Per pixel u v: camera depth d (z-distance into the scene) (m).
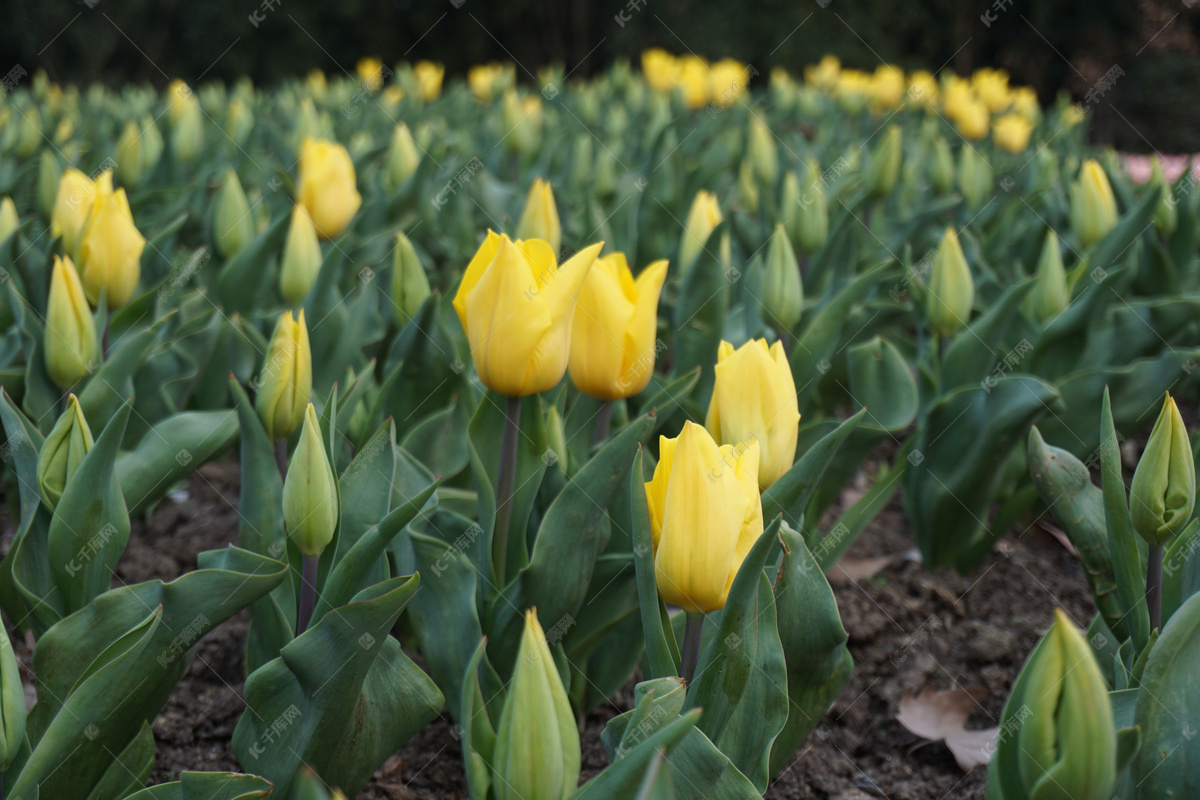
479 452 0.83
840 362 1.11
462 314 0.78
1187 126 5.38
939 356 1.05
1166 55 5.76
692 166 1.71
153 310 1.03
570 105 2.49
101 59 7.17
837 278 1.14
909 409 0.99
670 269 1.19
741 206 1.57
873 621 0.97
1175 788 0.71
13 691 0.70
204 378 1.05
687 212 1.45
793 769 0.87
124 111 2.32
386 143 1.77
